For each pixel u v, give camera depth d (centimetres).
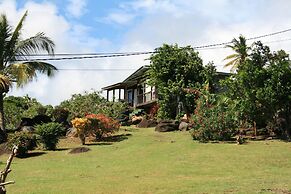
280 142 2314
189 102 3388
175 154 2039
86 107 3344
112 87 5288
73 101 3441
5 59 2855
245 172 1598
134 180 1476
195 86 3444
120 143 2497
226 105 2531
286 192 1191
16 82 2822
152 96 4356
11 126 3338
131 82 4966
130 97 5200
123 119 3728
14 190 1360
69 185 1415
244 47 3878
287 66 2412
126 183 1420
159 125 2997
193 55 3628
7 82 2712
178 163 1816
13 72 2786
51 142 2416
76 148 2317
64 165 1909
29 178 1590
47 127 2438
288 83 2386
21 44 2858
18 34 2850
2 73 2794
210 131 2403
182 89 3416
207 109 2475
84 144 2552
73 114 3238
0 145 2458
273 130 2534
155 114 3894
